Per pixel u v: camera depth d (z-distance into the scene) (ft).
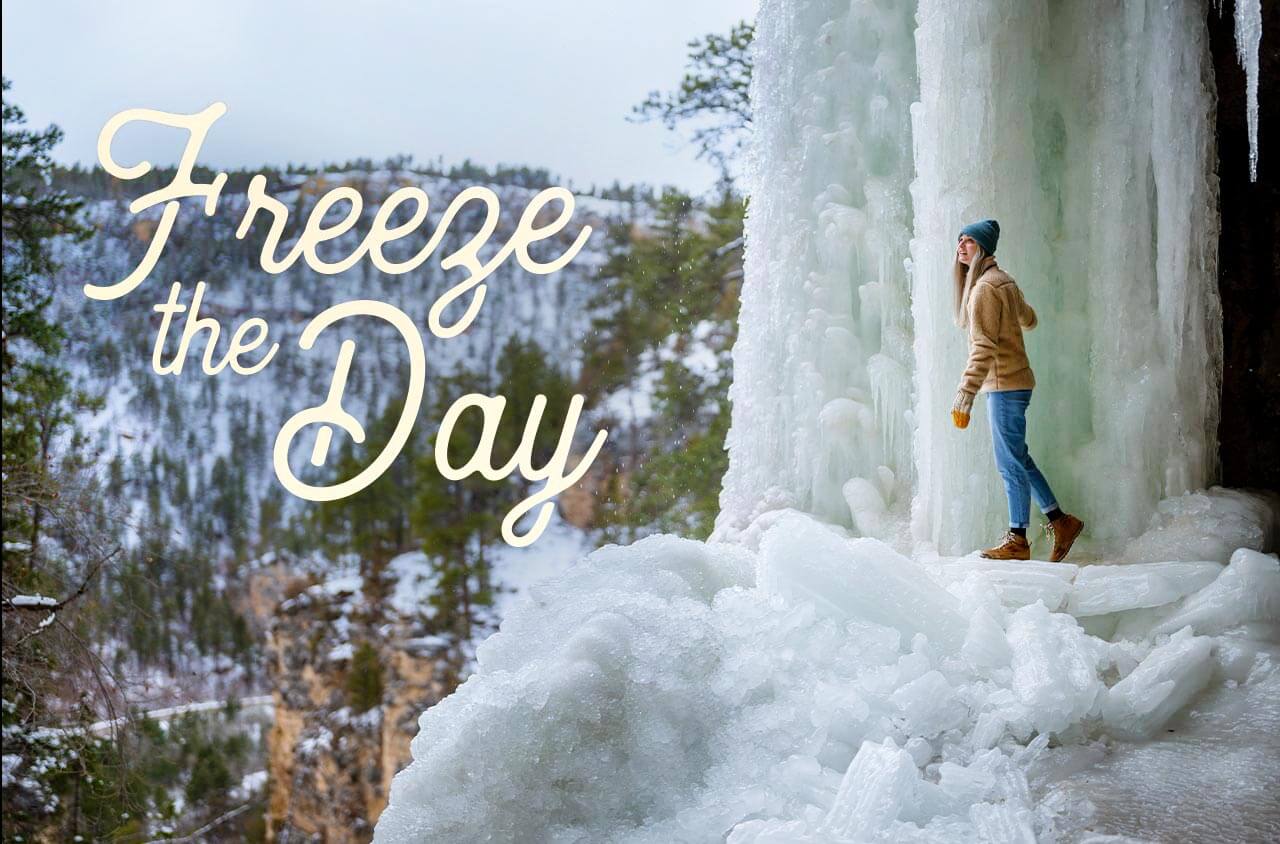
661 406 64.59
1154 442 17.25
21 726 41.75
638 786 11.80
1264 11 17.47
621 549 15.53
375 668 108.99
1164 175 17.31
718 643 12.89
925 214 18.78
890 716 12.05
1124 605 14.39
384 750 105.81
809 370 21.71
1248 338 18.15
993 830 9.52
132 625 46.19
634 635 12.81
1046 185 18.89
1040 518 18.11
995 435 16.72
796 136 22.63
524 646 13.75
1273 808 9.47
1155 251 17.76
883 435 21.24
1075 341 18.38
